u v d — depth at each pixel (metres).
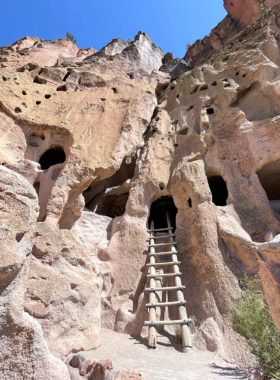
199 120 8.58
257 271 5.16
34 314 4.23
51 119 8.59
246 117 8.09
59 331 4.29
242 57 9.23
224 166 7.30
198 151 7.77
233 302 4.81
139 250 6.52
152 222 7.50
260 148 6.96
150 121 10.32
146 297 5.51
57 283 4.71
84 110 9.09
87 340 4.48
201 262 5.69
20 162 7.56
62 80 11.11
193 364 3.76
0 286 1.77
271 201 6.96
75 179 6.94
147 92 10.45
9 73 9.53
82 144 7.79
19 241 1.93
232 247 5.71
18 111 8.46
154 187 7.65
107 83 10.64
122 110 9.07
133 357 4.00
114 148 7.82
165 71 15.45
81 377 3.00
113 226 7.46
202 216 6.21
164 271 6.19
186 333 4.55
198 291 5.45
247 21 16.83
